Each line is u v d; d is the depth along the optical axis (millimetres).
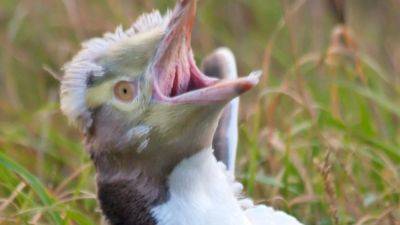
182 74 10391
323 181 13180
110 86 10523
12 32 18219
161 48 10359
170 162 10367
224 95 10039
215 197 10391
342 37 17438
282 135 14719
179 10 10273
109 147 10531
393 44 19078
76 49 17953
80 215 12477
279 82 16891
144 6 17906
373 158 14125
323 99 16188
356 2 19797
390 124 15562
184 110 10195
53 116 16344
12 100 17438
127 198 10477
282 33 18578
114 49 10602
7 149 15203
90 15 18031
